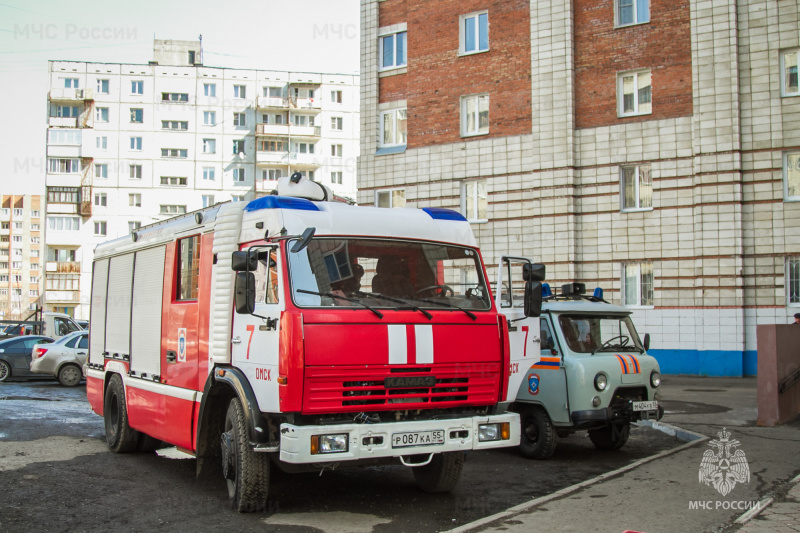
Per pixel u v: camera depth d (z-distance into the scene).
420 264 7.39
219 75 65.25
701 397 16.30
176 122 64.38
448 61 27.34
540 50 25.23
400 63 28.86
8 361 22.69
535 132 25.19
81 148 62.97
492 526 6.31
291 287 6.61
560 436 10.12
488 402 7.18
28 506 7.29
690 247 22.61
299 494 7.89
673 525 6.30
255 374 6.78
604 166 24.16
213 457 7.87
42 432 12.14
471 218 26.78
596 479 8.08
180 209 63.94
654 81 23.53
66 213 62.75
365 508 7.27
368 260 7.11
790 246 21.33
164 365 8.91
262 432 6.68
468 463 9.72
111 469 9.23
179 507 7.30
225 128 65.06
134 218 63.34
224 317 7.37
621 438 10.48
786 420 12.04
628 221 23.67
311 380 6.33
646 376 10.03
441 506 7.37
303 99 66.44
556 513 6.71
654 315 23.05
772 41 21.84
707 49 22.56
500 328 7.33
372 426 6.41
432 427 6.68
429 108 27.70
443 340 6.92
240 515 7.00
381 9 29.20
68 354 21.36
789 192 21.66
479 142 26.52
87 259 62.91
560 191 24.55
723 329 21.88
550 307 10.19
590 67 24.66
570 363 9.62
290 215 6.98
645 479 8.05
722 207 22.05
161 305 9.14
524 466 9.52
